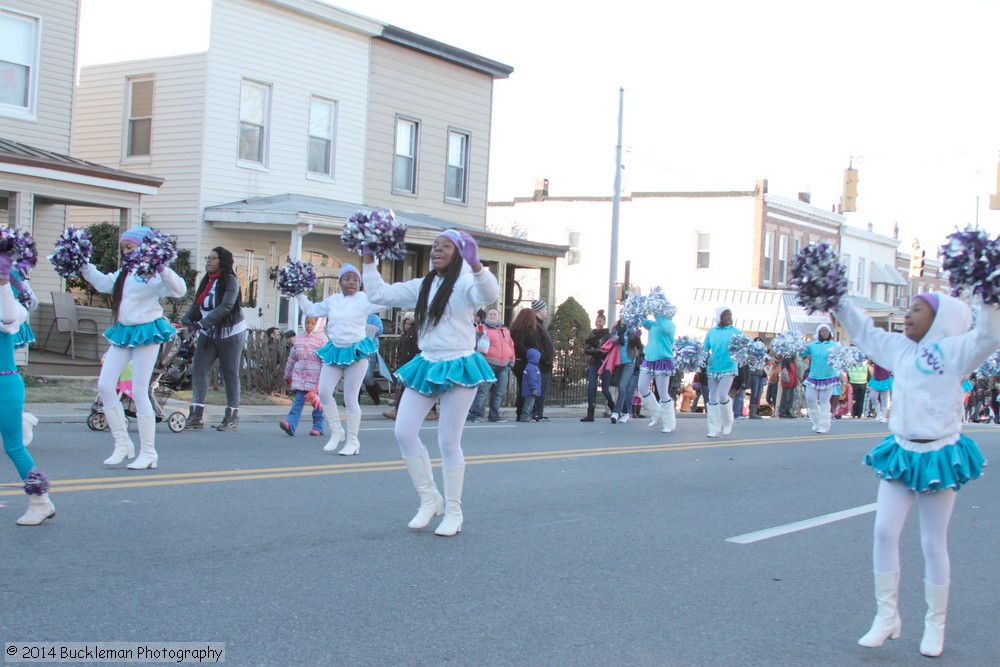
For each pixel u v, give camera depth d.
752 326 36.44
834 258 5.11
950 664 4.87
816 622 5.43
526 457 11.02
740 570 6.45
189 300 19.09
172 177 19.98
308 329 12.10
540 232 43.00
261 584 5.39
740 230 38.97
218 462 9.27
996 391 27.70
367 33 22.56
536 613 5.23
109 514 6.79
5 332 6.08
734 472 10.85
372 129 23.06
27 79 17.28
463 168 25.69
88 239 8.53
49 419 11.62
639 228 41.06
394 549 6.36
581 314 27.50
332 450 10.62
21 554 5.68
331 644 4.54
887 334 5.12
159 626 4.63
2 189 15.17
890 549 5.02
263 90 20.80
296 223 18.78
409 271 23.97
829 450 13.59
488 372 6.78
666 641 4.93
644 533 7.38
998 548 7.61
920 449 4.92
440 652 4.54
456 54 24.67
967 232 4.68
